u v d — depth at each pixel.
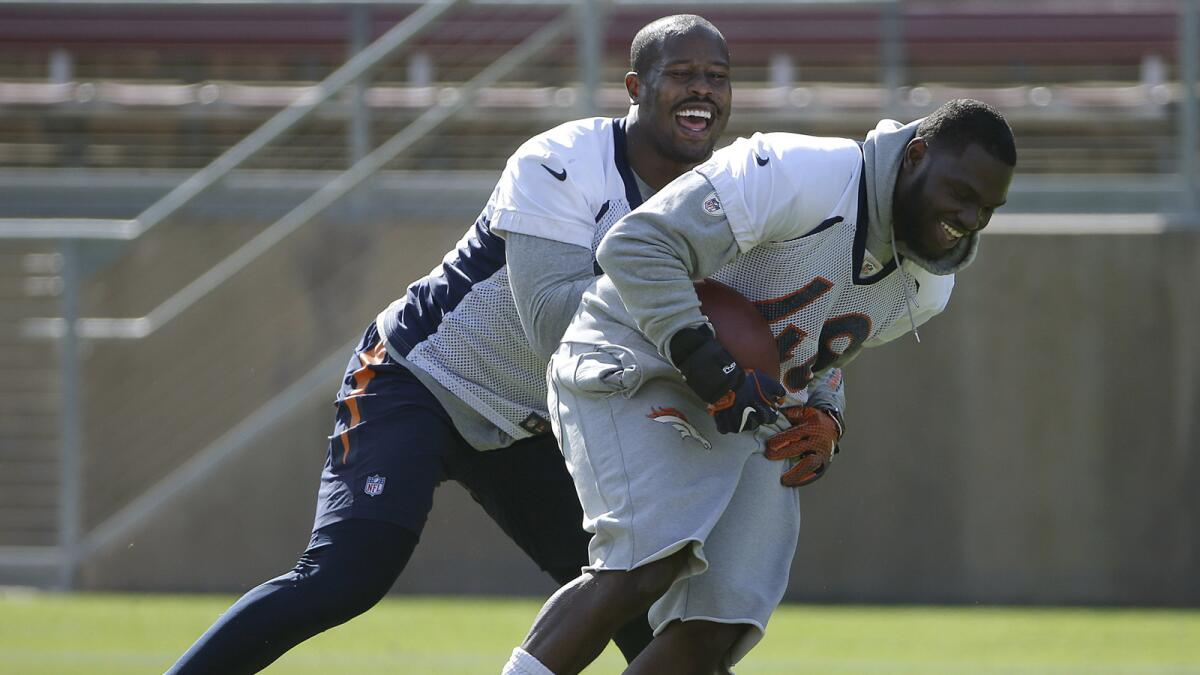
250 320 32.19
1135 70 41.03
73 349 31.56
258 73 42.88
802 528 29.48
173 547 30.80
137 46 43.12
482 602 28.86
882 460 29.45
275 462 30.70
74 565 30.98
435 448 12.77
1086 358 29.53
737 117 36.44
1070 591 29.23
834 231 10.95
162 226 33.69
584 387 11.18
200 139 40.53
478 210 32.81
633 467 10.96
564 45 38.12
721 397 10.70
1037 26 41.22
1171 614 28.08
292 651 21.83
